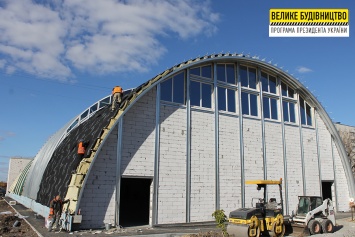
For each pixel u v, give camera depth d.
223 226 14.34
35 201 24.89
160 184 18.67
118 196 17.19
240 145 22.61
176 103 20.31
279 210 15.82
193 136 20.61
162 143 19.25
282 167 24.56
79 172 16.52
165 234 15.02
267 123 24.69
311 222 16.66
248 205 21.97
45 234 14.48
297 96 27.28
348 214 25.92
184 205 19.27
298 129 26.53
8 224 17.80
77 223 15.45
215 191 20.66
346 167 28.30
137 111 18.64
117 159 17.52
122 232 15.44
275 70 25.70
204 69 22.31
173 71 20.25
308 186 25.75
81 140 19.95
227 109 22.86
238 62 24.05
